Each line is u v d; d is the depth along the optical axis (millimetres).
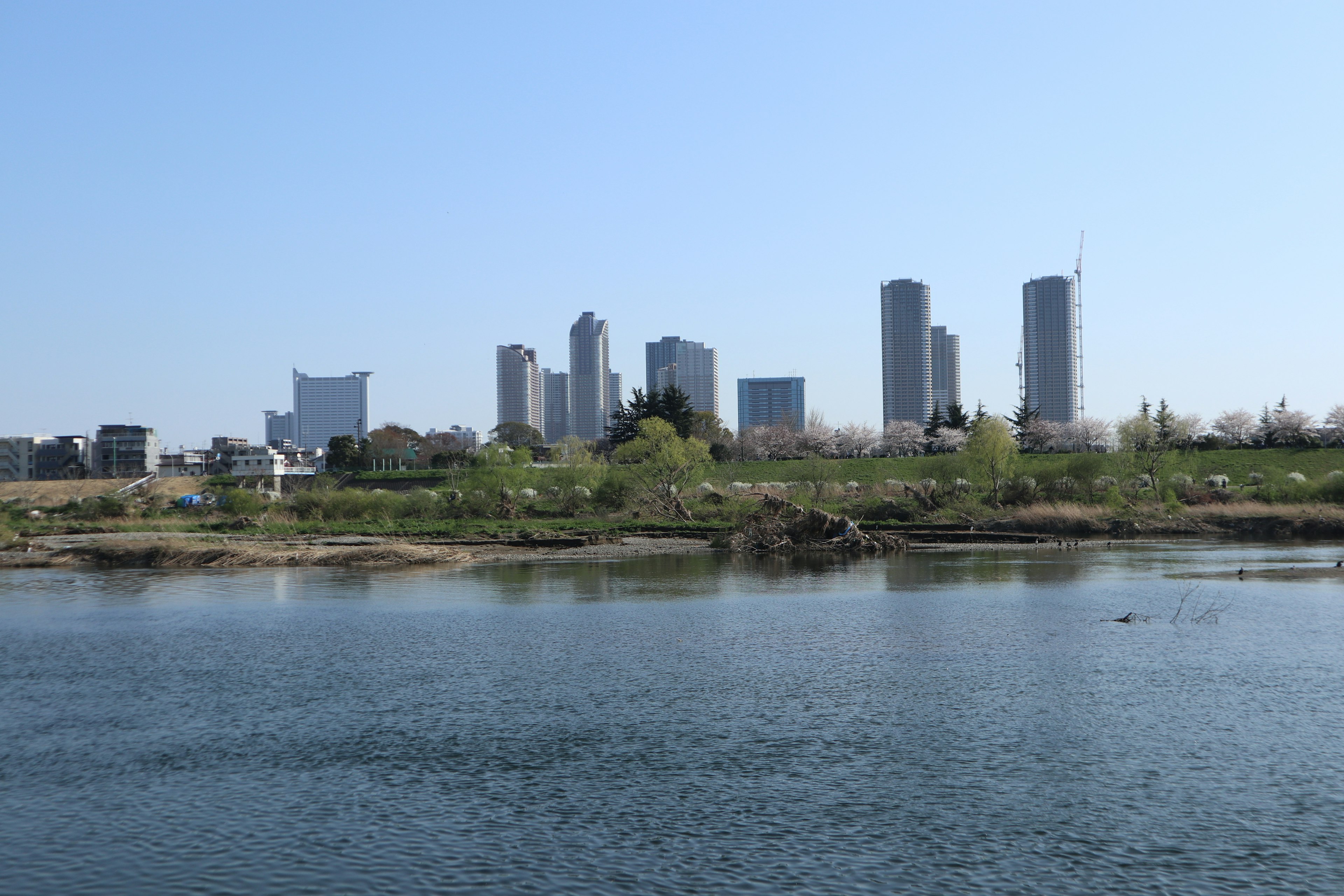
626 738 19484
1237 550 56438
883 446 176500
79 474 181875
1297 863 13648
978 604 36125
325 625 32875
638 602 37625
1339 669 24594
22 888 13203
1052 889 12961
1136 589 39344
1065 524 68812
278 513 84438
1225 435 151875
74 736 19953
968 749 18578
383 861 13953
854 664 25922
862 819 15250
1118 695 22312
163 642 30031
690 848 14281
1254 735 19156
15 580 47406
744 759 18125
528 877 13430
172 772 17750
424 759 18328
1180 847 14156
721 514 81625
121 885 13312
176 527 80000
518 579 45688
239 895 12969
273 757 18484
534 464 104250
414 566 52781
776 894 12875
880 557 55219
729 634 30469
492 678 24672
